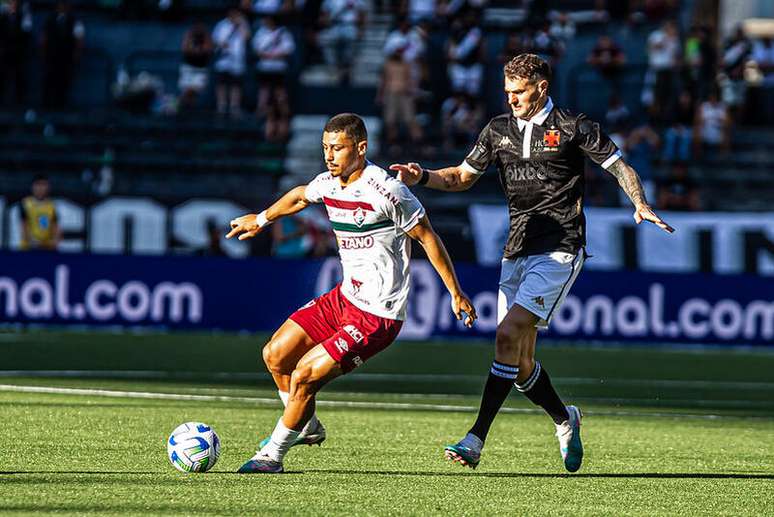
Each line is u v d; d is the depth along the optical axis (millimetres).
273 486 19969
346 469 22344
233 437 26422
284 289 60312
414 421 30719
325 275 60594
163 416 29672
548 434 28984
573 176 22562
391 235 21141
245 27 82812
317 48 89438
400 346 57250
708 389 43688
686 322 61219
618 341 60938
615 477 22562
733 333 61375
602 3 91750
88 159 79375
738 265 66000
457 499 19391
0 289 58219
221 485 19891
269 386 39188
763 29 115688
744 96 88500
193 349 51969
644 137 77750
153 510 17500
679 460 25297
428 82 88062
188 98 86188
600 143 22219
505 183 23047
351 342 21078
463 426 30016
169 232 63469
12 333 56688
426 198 78000
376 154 79375
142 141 82062
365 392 38625
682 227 66188
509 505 19016
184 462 21094
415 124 79812
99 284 59062
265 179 80312
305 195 22000
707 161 82375
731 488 21578
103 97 89750
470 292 60688
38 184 61750
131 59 86500
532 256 22625
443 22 88625
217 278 59938
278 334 22094
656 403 38438
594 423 32094
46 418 28297
